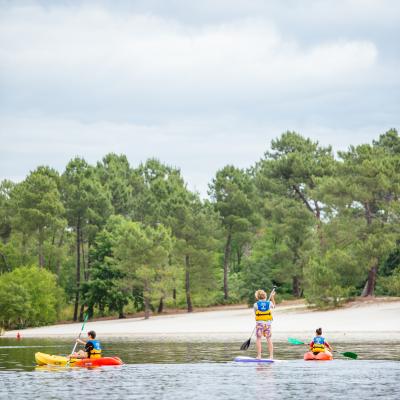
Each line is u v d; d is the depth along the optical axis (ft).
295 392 62.95
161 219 363.15
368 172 261.44
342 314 232.12
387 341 144.05
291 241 324.19
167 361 100.07
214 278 339.36
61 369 89.10
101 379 75.72
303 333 189.26
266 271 304.50
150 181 504.43
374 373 77.30
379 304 247.29
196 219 335.26
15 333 254.06
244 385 68.18
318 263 258.37
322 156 357.20
